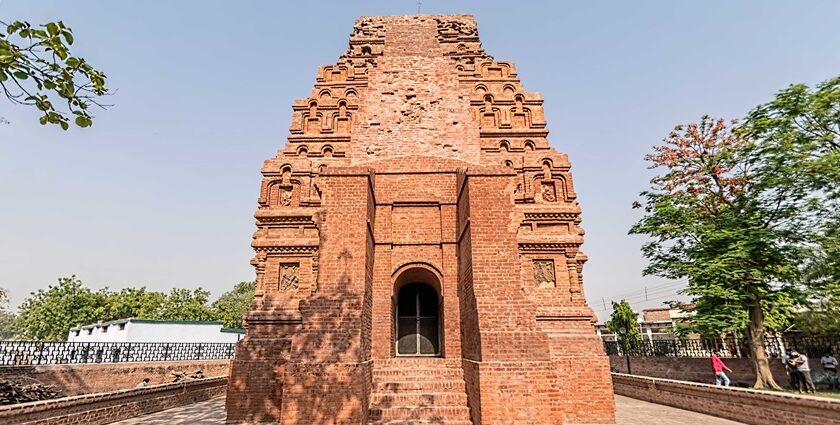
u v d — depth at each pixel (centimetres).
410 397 1163
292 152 1656
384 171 1548
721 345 2492
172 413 1484
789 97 1956
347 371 1025
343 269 1146
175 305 5138
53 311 4250
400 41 1930
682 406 1628
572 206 1547
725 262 1912
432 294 1548
